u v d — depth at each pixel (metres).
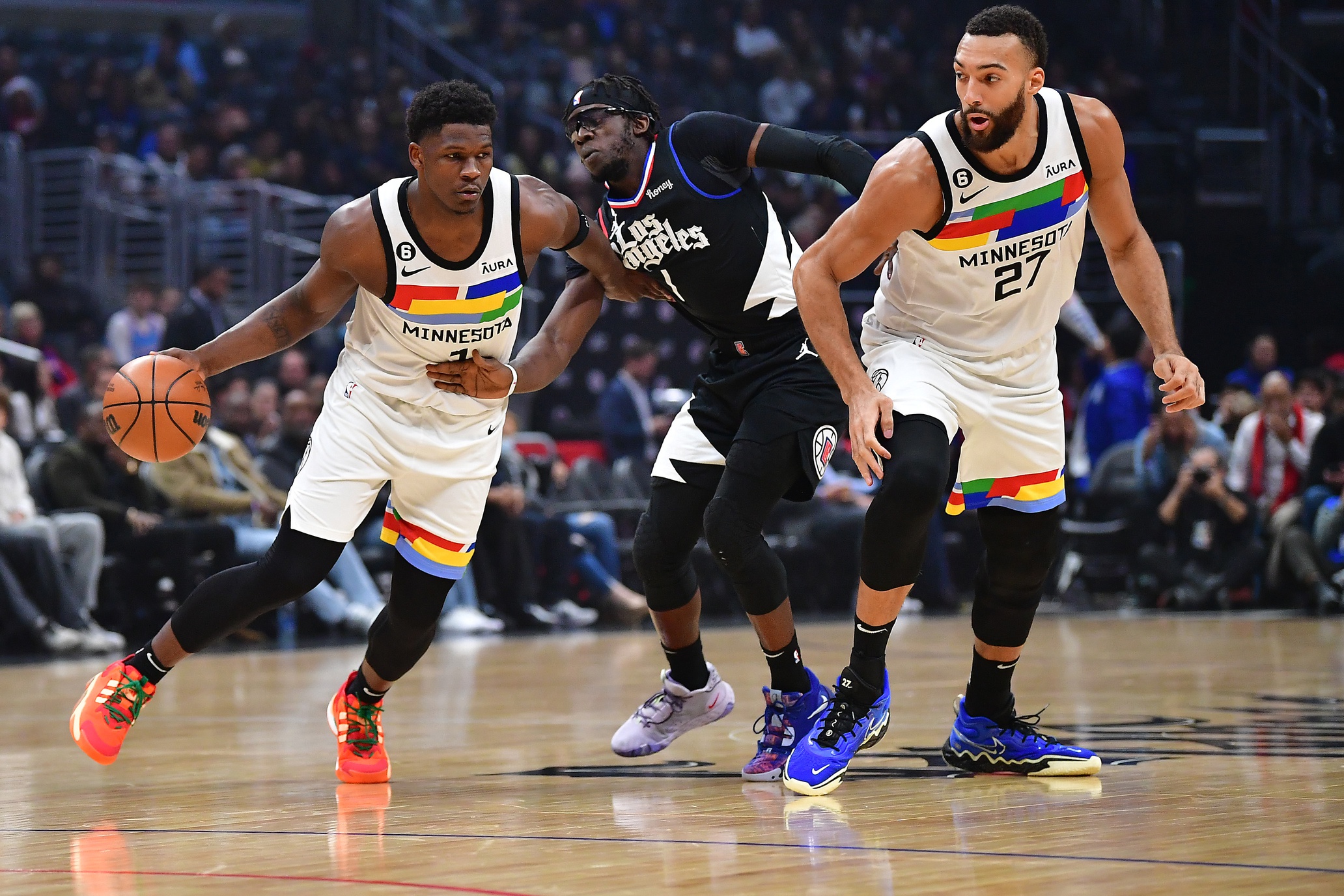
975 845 7.18
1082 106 8.93
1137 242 9.47
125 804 9.06
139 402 9.85
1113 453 32.56
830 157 9.83
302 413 26.58
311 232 38.66
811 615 31.27
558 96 48.75
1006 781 9.52
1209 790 8.87
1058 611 31.09
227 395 26.77
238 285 37.75
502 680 17.70
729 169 10.19
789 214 44.12
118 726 9.57
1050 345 9.61
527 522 28.19
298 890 6.33
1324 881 6.20
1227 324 46.75
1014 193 8.83
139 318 32.97
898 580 9.05
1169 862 6.64
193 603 9.60
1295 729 12.02
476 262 9.47
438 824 8.07
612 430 32.69
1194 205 46.53
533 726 13.22
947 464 9.04
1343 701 14.17
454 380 9.74
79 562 23.59
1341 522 29.09
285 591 9.64
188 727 13.46
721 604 31.50
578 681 17.53
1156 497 31.59
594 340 37.72
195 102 46.72
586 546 28.92
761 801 8.82
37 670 19.89
